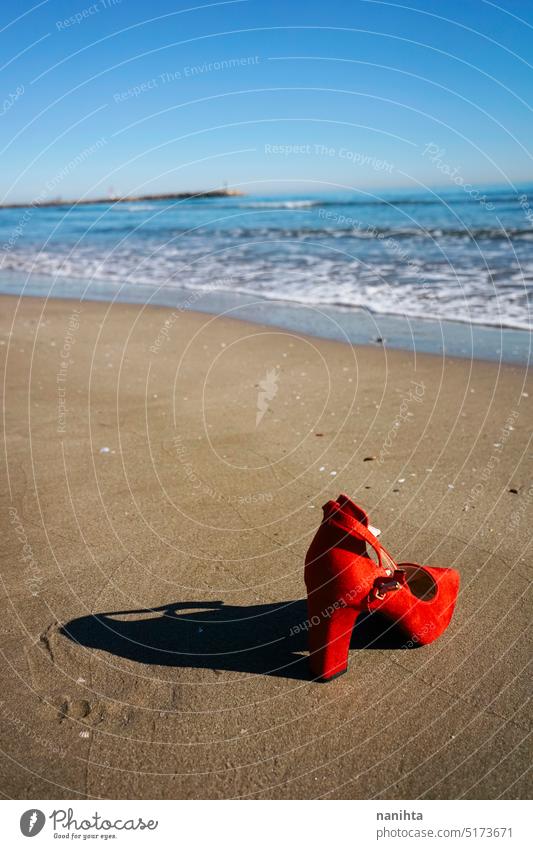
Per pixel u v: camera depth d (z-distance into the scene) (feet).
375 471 13.61
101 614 9.07
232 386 20.08
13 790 6.44
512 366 21.03
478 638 8.43
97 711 7.36
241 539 11.03
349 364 22.26
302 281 39.81
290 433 15.94
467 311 29.66
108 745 6.92
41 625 8.84
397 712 7.27
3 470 13.96
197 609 9.18
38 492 12.88
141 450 14.99
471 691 7.52
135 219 116.37
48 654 8.27
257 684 7.75
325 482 13.16
